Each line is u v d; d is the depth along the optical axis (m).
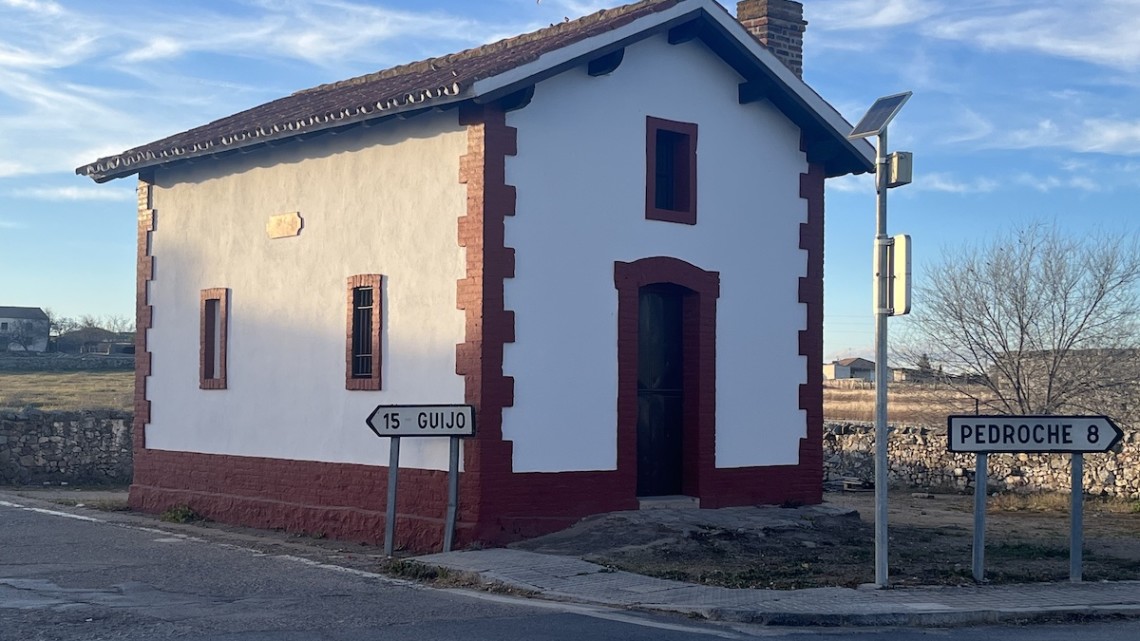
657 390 15.31
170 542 14.61
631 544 13.01
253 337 16.88
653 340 15.34
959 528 16.52
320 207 15.87
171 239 18.55
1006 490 22.91
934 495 23.16
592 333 14.27
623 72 14.70
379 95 14.95
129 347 72.12
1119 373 24.28
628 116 14.73
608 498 14.28
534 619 9.58
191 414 17.92
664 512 14.37
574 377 14.09
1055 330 24.77
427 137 14.32
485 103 13.41
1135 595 11.09
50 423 23.97
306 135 15.49
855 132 11.28
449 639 8.72
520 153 13.80
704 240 15.33
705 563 12.31
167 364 18.48
